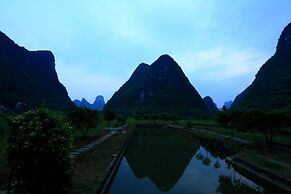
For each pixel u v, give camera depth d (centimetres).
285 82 11175
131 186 1691
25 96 11569
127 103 19562
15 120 764
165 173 2100
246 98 12450
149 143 3956
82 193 1077
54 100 13962
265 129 2802
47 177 753
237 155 2409
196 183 1789
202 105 19062
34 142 734
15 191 749
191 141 4253
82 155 2022
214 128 5894
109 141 3177
